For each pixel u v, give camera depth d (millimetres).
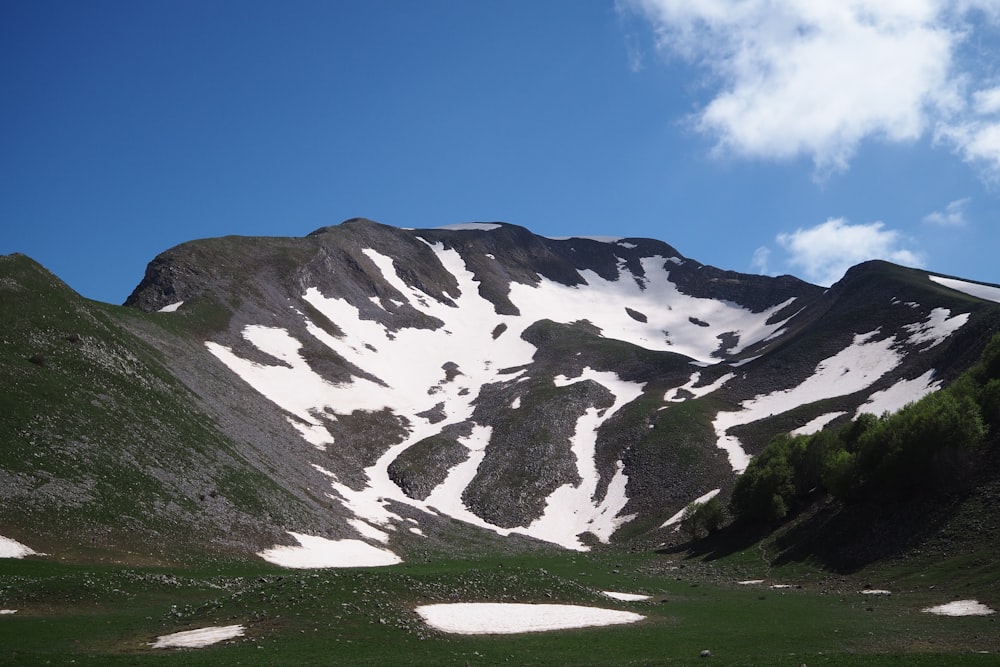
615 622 46031
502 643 38781
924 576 58750
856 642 39969
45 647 34188
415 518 107812
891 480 72062
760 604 55719
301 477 101938
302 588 43531
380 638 37500
